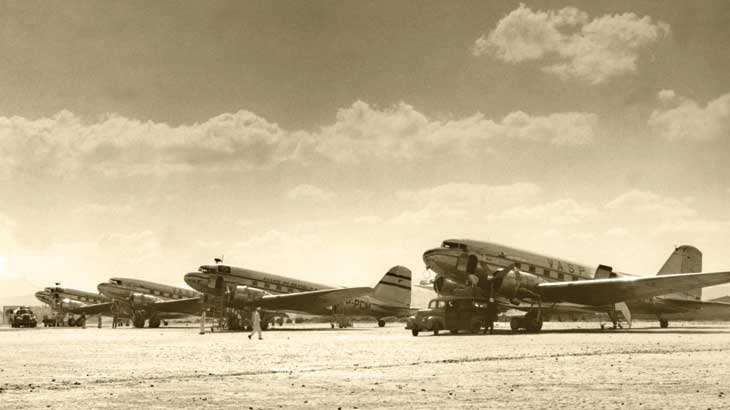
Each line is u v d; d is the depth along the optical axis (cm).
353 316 6494
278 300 5831
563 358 2131
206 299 5909
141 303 7069
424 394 1295
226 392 1346
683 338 3409
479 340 3300
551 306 4478
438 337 3744
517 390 1343
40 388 1429
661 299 5266
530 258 4478
